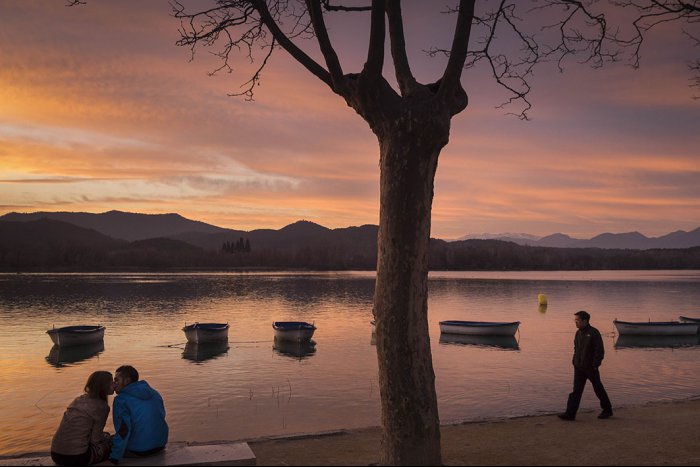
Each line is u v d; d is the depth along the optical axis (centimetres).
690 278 15450
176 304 6212
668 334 3509
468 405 1603
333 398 1739
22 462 687
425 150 660
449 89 667
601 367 2381
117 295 7600
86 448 675
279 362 2550
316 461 793
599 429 991
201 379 2117
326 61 685
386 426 655
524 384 1955
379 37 641
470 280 13738
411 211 654
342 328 3997
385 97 659
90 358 2705
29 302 6297
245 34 879
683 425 1015
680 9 832
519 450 847
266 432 1338
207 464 664
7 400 1806
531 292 8725
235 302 6562
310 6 682
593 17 857
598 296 7731
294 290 9169
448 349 2986
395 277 653
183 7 841
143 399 705
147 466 655
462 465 758
